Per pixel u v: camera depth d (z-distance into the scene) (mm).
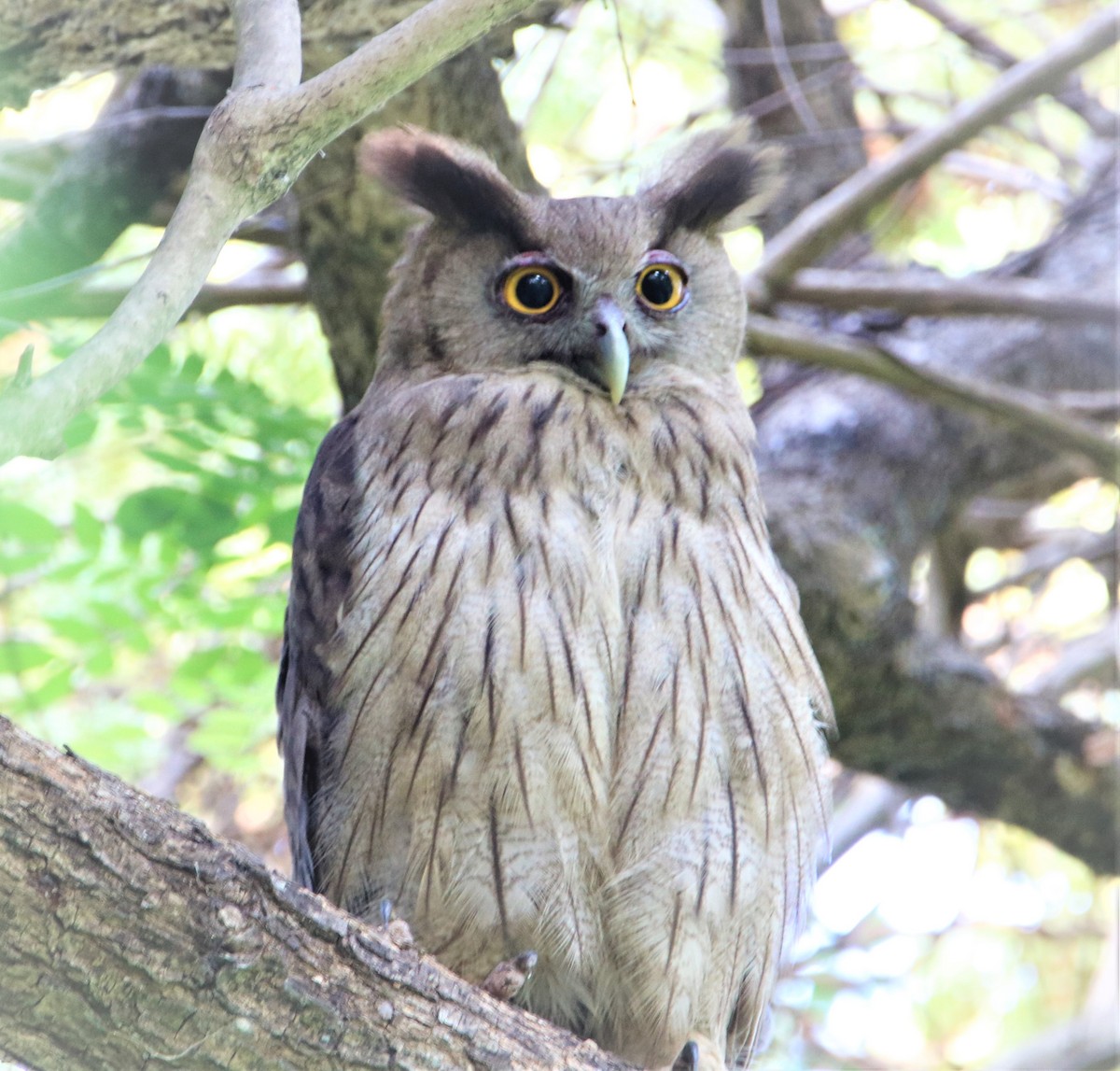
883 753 13664
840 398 14797
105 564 10844
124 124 11859
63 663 10734
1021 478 15641
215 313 12539
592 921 7949
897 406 14539
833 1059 15969
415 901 7820
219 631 11516
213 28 9570
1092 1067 13727
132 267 12719
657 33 13484
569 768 7660
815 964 15969
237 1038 5875
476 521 7887
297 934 6027
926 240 17484
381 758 7766
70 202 11820
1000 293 12594
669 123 14766
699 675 7965
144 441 10914
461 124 10695
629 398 8805
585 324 8883
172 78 11898
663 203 9469
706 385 9195
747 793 8055
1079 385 15141
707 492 8469
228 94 5949
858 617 12727
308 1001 6008
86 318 11555
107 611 10672
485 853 7703
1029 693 14383
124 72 11570
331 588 8188
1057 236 16484
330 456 8750
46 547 10281
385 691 7734
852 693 13078
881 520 13797
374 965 6238
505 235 9180
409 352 9336
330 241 10844
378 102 5902
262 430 10773
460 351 9148
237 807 14297
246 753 12438
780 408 15047
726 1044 8836
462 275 9219
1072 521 18203
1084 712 16766
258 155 5773
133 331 5352
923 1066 16047
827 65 15086
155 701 11578
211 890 5801
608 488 8211
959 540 16234
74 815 5590
